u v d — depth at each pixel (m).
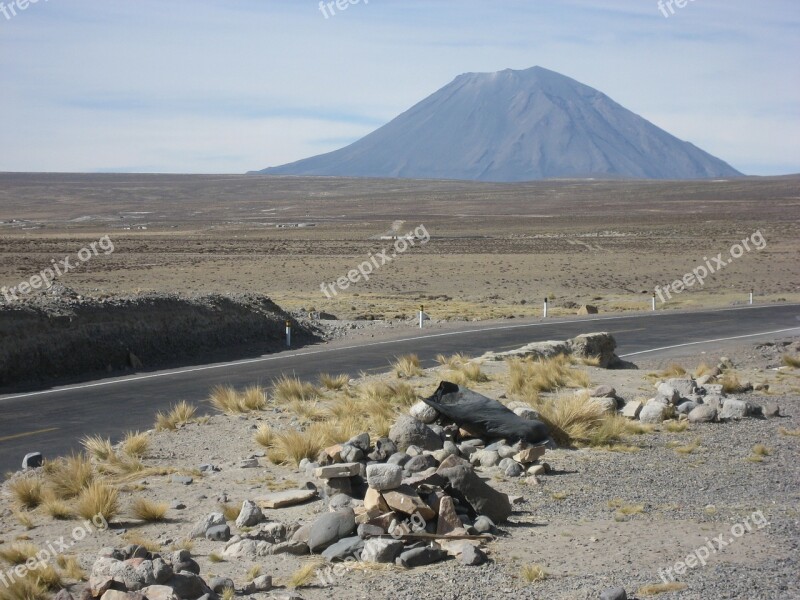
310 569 8.16
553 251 92.25
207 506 10.99
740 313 44.28
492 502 10.12
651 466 13.17
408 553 8.55
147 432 15.95
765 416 17.69
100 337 25.58
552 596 7.54
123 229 141.88
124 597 6.92
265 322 32.94
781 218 137.12
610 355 27.08
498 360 25.28
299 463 13.06
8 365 22.33
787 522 9.97
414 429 13.36
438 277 70.88
